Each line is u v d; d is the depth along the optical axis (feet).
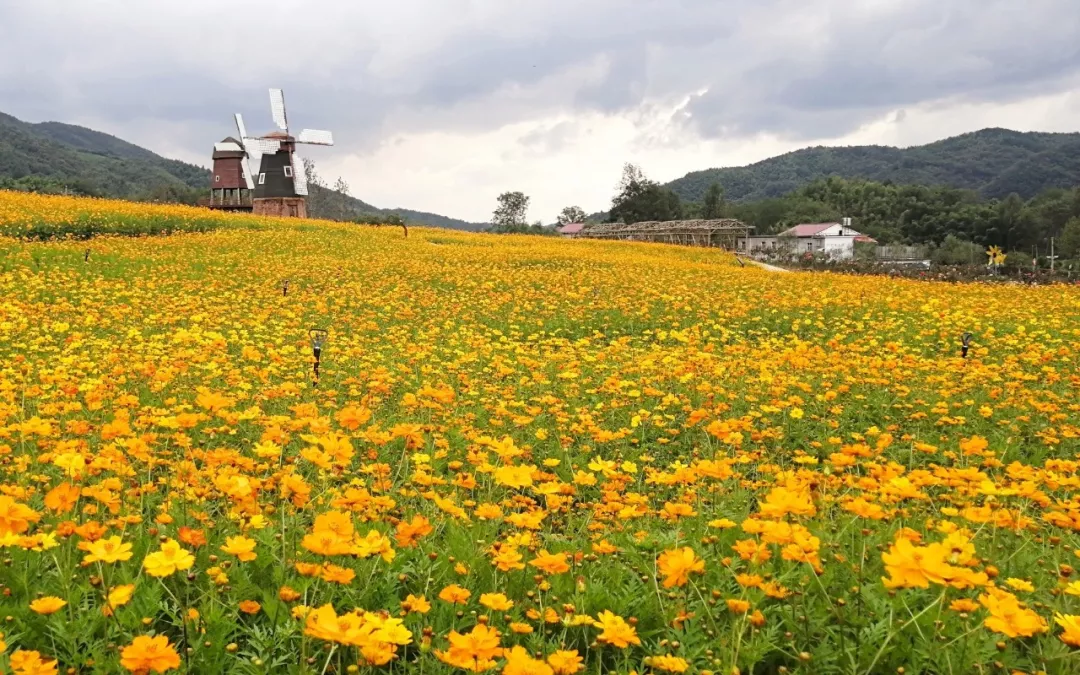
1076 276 111.55
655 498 17.08
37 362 27.78
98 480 12.61
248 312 45.44
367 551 8.01
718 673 7.60
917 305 54.44
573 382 28.73
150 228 89.61
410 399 18.63
